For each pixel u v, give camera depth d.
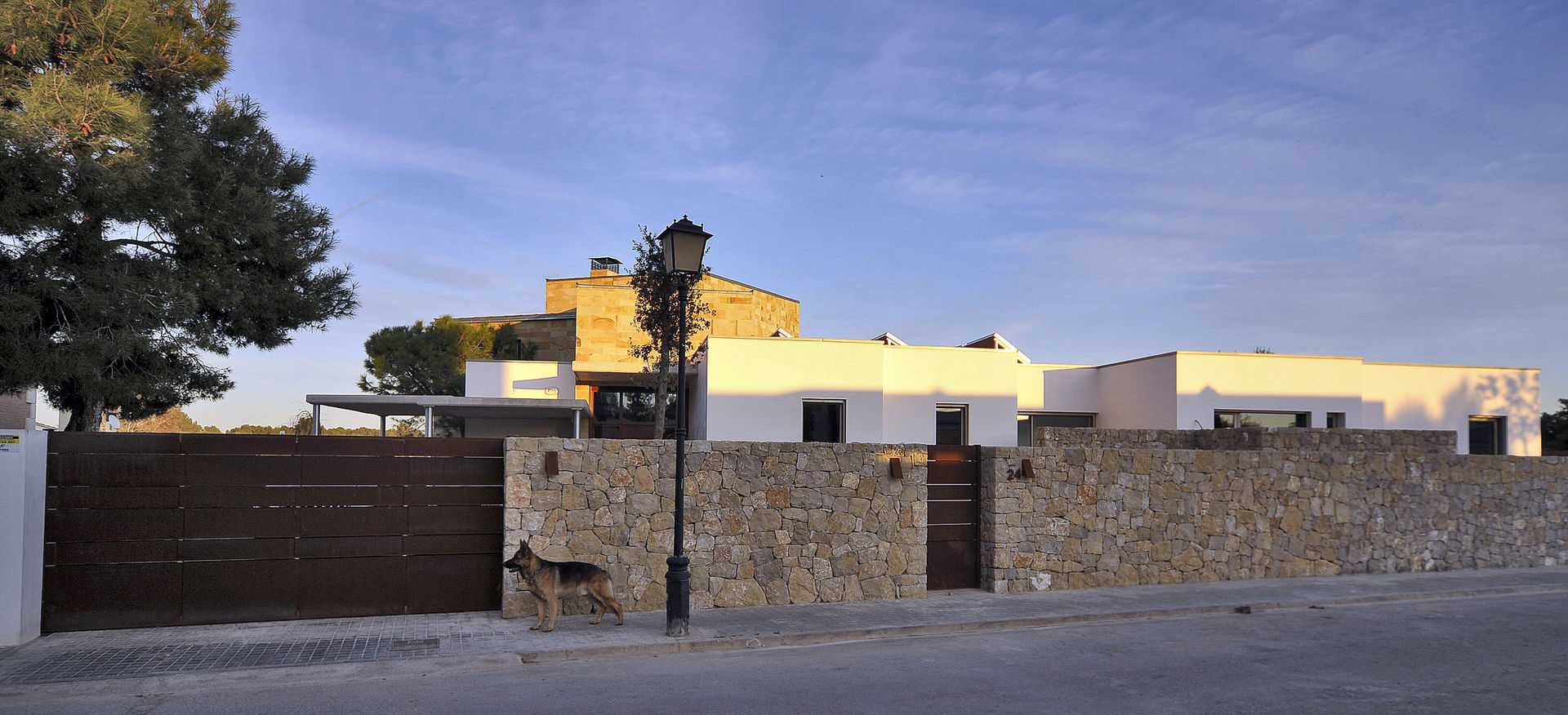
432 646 8.46
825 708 6.68
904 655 8.55
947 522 11.98
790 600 10.82
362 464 9.76
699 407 21.73
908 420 20.80
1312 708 6.75
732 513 10.65
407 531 9.87
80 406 12.79
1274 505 13.50
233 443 9.37
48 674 7.45
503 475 10.14
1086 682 7.48
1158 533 12.73
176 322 12.45
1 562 8.31
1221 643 9.14
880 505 11.30
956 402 21.09
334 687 7.29
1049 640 9.29
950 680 7.54
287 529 9.50
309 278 14.49
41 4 10.40
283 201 14.27
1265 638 9.41
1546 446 32.59
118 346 11.46
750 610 10.41
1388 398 23.69
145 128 10.72
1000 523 11.81
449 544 10.00
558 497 10.05
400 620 9.61
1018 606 10.83
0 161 9.95
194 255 12.81
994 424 21.30
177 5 13.15
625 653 8.49
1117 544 12.47
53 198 10.58
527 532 9.91
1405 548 14.34
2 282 11.16
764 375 20.16
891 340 25.22
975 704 6.78
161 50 12.45
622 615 9.52
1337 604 11.59
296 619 9.50
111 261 11.95
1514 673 7.91
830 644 9.09
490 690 7.21
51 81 10.01
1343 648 8.91
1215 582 12.93
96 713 6.58
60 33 10.86
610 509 10.23
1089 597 11.46
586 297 28.66
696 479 10.53
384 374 31.95
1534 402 24.59
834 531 11.07
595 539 10.15
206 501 9.27
